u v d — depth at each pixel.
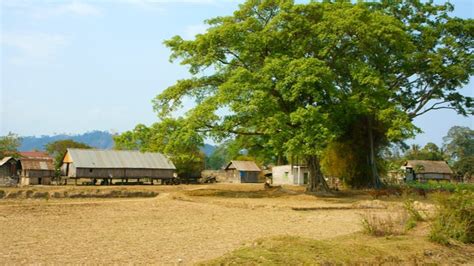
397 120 38.16
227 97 36.72
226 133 40.19
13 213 22.72
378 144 49.09
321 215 25.30
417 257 13.32
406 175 79.88
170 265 11.81
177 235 17.06
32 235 16.30
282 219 23.14
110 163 63.66
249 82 37.41
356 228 19.80
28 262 11.84
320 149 36.62
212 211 26.58
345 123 43.94
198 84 43.44
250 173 84.75
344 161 48.62
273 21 39.75
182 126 39.59
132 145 41.34
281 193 41.56
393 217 22.72
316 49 41.12
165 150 39.69
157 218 22.50
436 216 16.78
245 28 40.34
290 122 38.00
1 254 12.76
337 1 43.88
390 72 46.44
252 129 41.38
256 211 27.17
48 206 26.41
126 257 12.72
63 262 11.93
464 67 46.53
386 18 40.94
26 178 61.56
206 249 14.11
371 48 41.41
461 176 89.81
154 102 43.94
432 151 121.88
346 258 12.12
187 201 33.88
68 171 63.12
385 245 14.20
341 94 39.66
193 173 76.88
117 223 20.27
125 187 52.50
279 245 12.68
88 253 13.17
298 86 35.72
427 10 48.78
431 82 49.28
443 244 14.91
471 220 15.95
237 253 11.90
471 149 131.25
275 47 40.84
